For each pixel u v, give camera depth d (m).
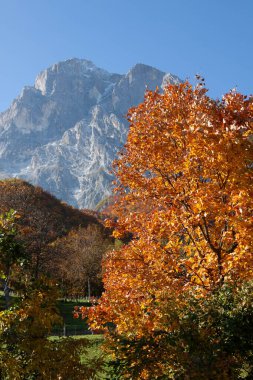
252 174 11.37
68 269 67.75
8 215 10.23
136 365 9.94
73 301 62.94
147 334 10.25
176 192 13.45
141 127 14.34
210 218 13.09
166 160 13.97
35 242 54.69
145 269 13.79
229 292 10.35
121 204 15.37
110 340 10.62
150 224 13.67
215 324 9.73
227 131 11.20
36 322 8.92
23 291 9.55
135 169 14.73
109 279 14.52
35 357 8.75
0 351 8.60
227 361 9.30
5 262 9.70
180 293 11.62
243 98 11.98
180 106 13.90
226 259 11.78
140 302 12.95
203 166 12.61
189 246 13.09
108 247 70.06
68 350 9.30
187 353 9.23
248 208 11.25
